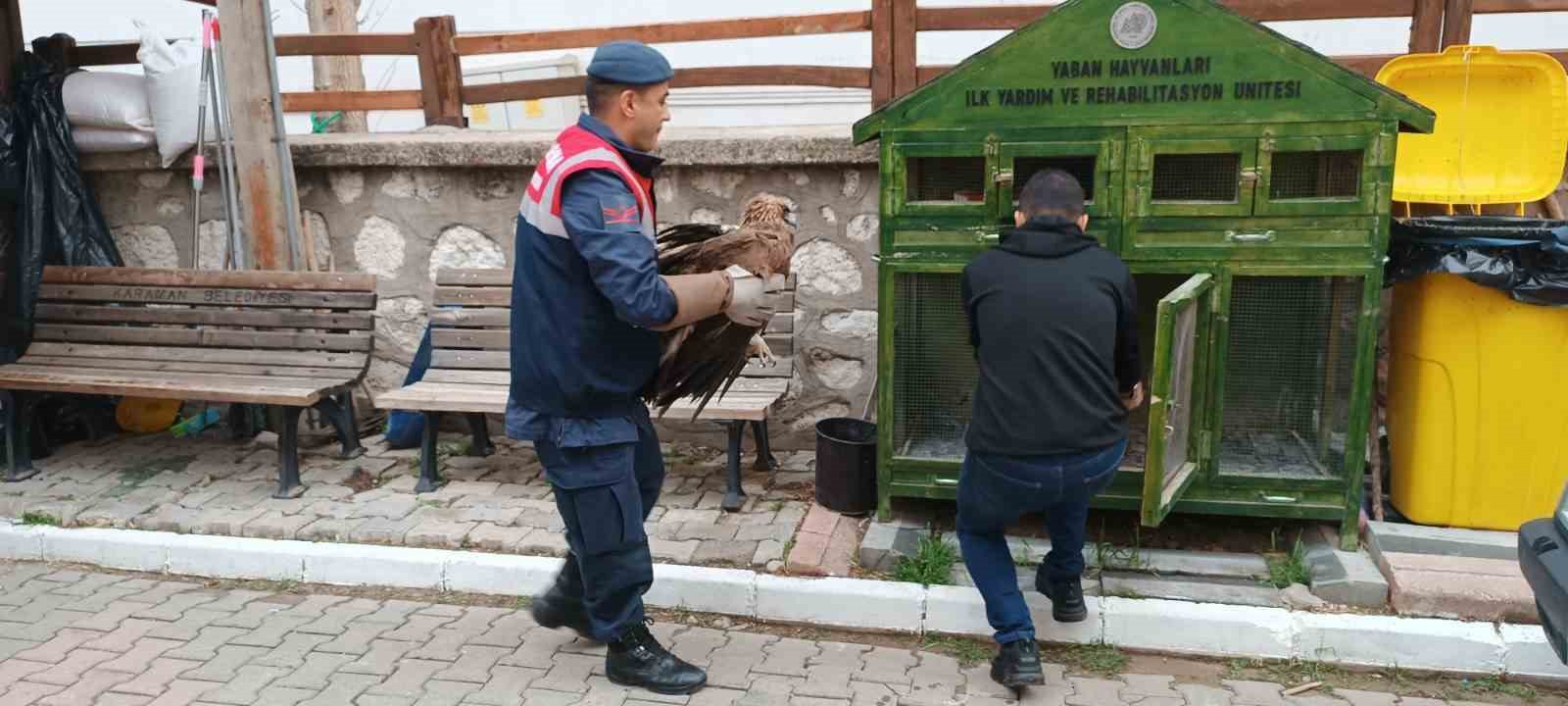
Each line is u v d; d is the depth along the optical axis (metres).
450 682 3.25
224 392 4.42
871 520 4.06
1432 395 3.75
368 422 5.44
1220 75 3.40
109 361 4.94
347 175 5.16
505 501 4.41
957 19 4.77
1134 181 3.52
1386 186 3.38
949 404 3.91
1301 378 3.66
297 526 4.14
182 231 5.45
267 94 4.91
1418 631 3.26
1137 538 3.81
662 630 3.59
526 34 5.31
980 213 3.63
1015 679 3.08
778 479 4.61
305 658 3.40
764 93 9.50
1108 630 3.44
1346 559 3.60
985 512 3.08
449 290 4.82
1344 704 3.14
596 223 2.67
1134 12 3.40
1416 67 4.23
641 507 3.09
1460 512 3.78
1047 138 3.54
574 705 3.13
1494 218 3.82
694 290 2.73
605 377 2.87
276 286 4.85
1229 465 3.74
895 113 3.63
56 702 3.13
